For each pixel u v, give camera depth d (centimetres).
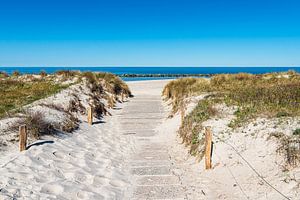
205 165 826
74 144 1038
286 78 2402
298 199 557
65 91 1783
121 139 1226
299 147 671
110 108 2023
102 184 743
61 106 1416
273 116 942
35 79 2530
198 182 763
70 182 720
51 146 945
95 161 900
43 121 1073
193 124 1138
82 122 1409
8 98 1644
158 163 927
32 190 642
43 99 1540
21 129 843
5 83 2312
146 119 1673
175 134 1295
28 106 1306
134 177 810
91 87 2217
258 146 777
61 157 880
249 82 2266
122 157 988
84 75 2561
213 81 2412
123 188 736
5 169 714
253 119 963
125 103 2372
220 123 1034
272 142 749
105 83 2638
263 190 630
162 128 1437
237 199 639
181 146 1105
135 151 1073
